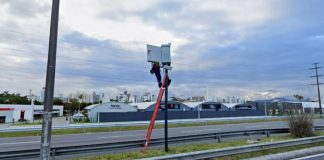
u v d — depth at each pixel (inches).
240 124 1523.1
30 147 663.8
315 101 4106.8
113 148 491.2
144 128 1304.1
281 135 788.0
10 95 4601.4
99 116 1929.1
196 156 407.5
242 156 460.1
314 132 785.6
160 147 558.6
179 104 2662.4
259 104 3383.4
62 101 5059.1
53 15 331.9
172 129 1182.9
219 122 1663.4
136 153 487.2
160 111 2078.0
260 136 767.7
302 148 565.6
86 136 930.1
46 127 315.3
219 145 589.9
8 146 685.9
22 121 3034.0
